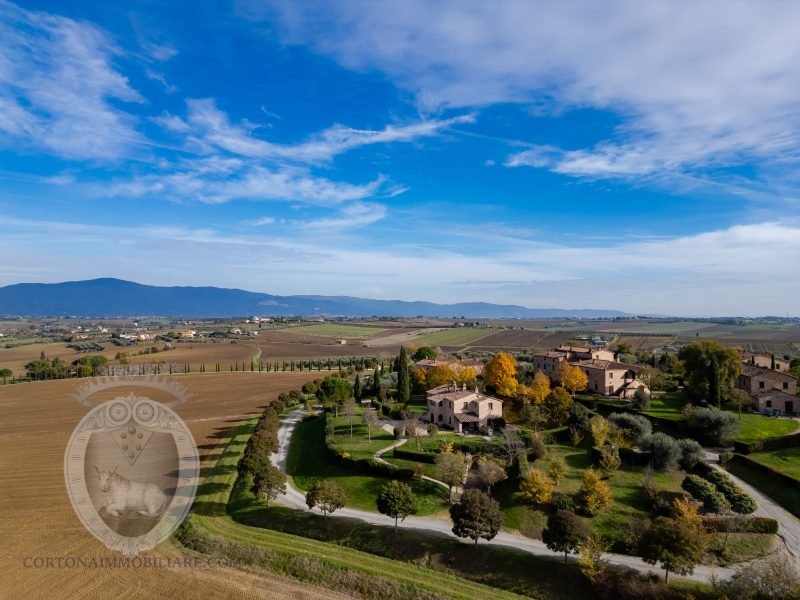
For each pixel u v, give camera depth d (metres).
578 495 57.47
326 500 57.91
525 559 49.22
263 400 141.12
